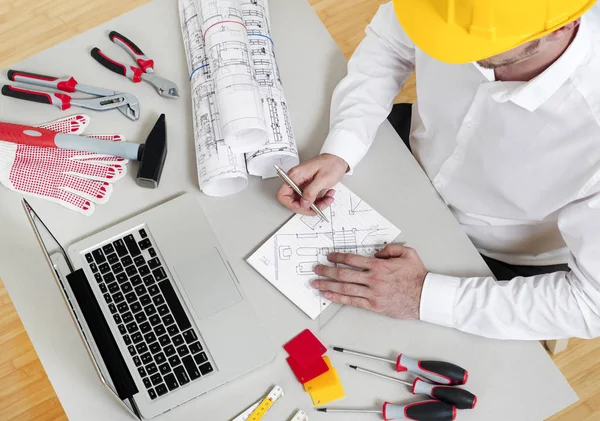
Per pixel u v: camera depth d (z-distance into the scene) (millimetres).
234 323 1032
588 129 938
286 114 1163
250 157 1108
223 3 1149
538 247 1245
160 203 1136
